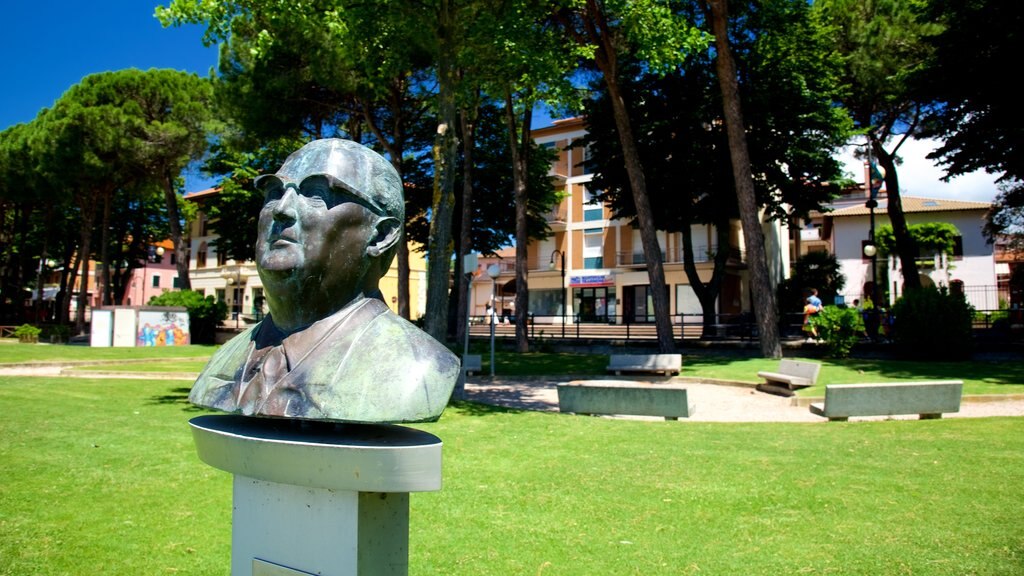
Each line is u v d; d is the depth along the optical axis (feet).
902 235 84.53
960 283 116.57
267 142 79.56
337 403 7.18
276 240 7.71
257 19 40.47
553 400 37.27
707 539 13.37
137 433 23.20
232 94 72.13
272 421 8.41
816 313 59.31
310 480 7.03
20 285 132.36
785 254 136.56
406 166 92.32
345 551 7.11
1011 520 14.10
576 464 19.51
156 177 96.68
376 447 6.72
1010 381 38.73
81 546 12.73
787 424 27.14
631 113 79.41
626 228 135.13
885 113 89.10
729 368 51.16
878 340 62.49
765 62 75.20
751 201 58.29
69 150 88.02
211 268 154.10
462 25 36.04
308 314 7.92
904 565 11.84
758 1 70.85
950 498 15.74
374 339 7.76
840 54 82.17
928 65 67.00
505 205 97.19
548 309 145.18
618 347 74.33
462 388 37.70
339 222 7.71
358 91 67.97
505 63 37.45
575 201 142.10
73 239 135.85
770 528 13.93
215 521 14.33
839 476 17.95
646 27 41.39
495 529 13.99
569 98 42.52
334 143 8.14
